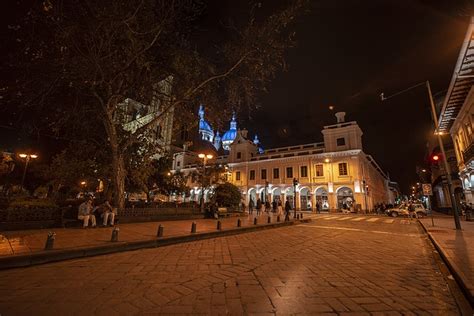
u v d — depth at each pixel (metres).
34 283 4.27
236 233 11.22
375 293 3.96
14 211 9.72
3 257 5.11
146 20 11.71
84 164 16.16
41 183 24.95
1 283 4.25
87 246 6.50
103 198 15.51
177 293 3.89
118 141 15.26
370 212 35.75
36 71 10.52
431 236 9.68
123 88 13.55
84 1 10.30
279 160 42.59
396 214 25.36
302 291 4.02
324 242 8.95
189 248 7.60
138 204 16.17
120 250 7.01
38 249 5.99
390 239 9.92
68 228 10.41
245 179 45.53
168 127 31.53
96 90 12.82
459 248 7.07
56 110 12.67
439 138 12.90
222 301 3.60
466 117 17.75
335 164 37.47
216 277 4.71
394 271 5.22
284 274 4.95
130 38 11.12
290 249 7.56
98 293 3.85
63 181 17.75
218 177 28.44
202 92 15.48
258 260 6.09
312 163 39.50
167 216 15.38
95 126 16.08
